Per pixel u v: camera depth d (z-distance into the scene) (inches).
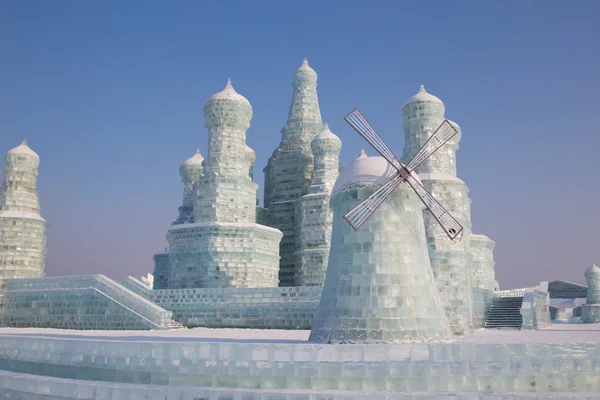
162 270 2620.6
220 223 1900.8
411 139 1823.3
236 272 1879.9
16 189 2018.9
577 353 750.5
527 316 1798.7
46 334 1355.8
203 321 1658.5
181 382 775.1
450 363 734.5
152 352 794.2
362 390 726.5
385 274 944.3
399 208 990.4
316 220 2167.8
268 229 1979.6
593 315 2615.7
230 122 2055.9
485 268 2352.4
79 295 1721.2
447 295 1596.9
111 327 1638.8
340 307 952.3
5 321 1851.6
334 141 2273.6
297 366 749.3
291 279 2391.7
